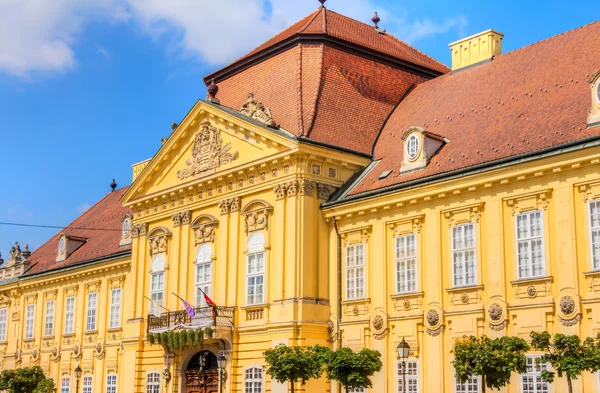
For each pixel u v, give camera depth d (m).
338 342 40.19
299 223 41.06
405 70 50.28
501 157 35.06
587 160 31.45
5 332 67.62
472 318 34.78
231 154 45.31
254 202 43.72
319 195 41.88
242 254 44.12
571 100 35.72
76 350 59.19
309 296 40.62
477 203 35.28
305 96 45.06
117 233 60.38
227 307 43.59
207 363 45.28
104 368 56.19
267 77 48.78
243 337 43.03
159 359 48.22
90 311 58.88
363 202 39.72
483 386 29.25
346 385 35.19
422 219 37.53
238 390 42.62
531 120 36.44
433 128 42.09
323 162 42.09
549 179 32.97
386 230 39.06
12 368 65.38
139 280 51.19
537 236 33.12
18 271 67.56
